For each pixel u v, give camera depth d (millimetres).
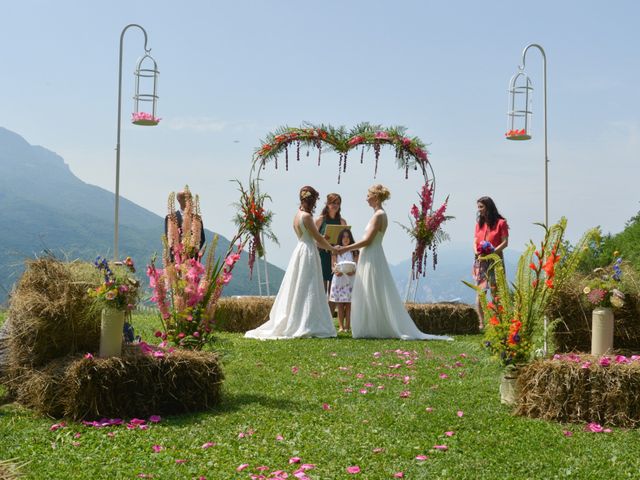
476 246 10281
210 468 4035
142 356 5109
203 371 5266
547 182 8367
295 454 4301
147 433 4637
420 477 3936
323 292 9734
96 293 5012
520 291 5531
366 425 5000
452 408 5496
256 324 10438
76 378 4867
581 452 4371
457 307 10812
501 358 5535
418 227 11461
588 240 5527
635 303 6109
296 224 9750
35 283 5312
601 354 5586
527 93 10625
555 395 5105
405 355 7887
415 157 11672
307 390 6129
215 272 6066
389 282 9727
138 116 10461
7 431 4617
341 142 11680
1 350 5324
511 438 4688
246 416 5125
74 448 4320
